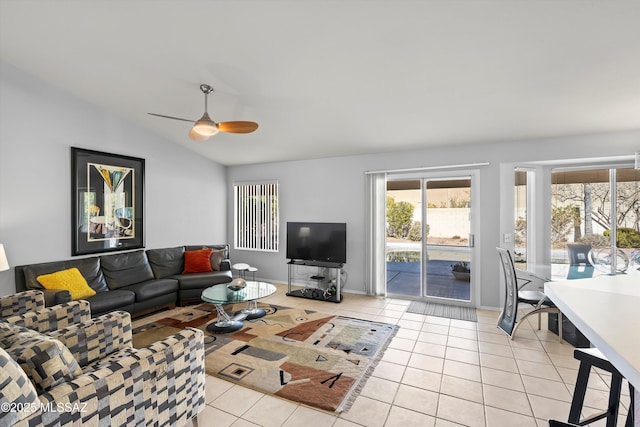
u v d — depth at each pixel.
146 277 4.41
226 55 2.79
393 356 2.96
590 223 4.27
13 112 3.39
